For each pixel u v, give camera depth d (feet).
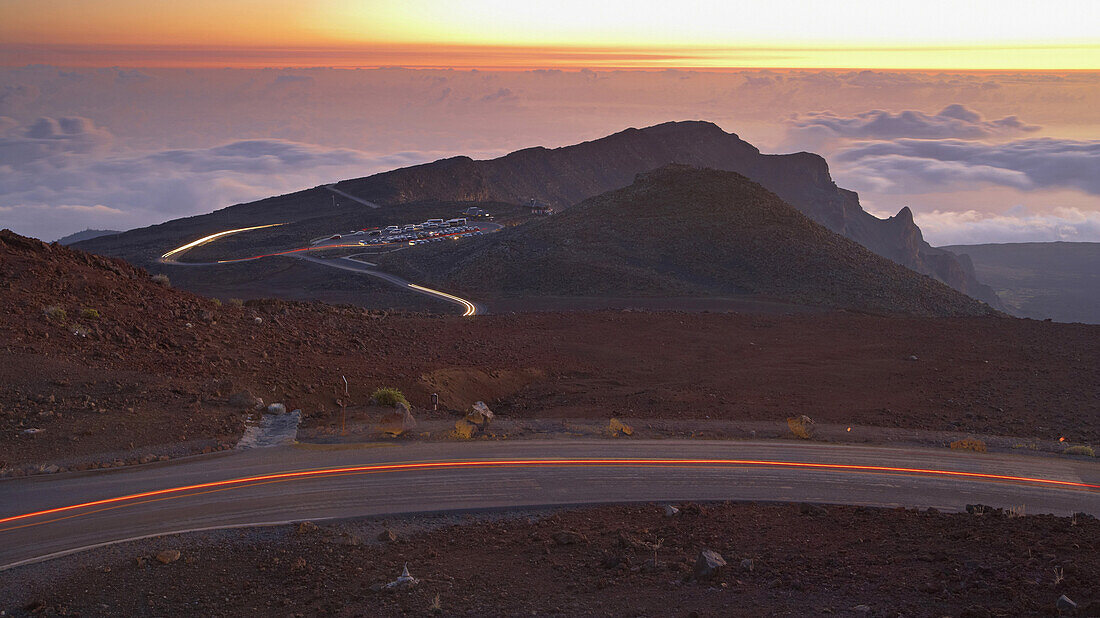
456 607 45.11
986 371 121.29
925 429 91.71
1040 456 82.28
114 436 77.20
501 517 64.13
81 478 69.05
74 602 48.75
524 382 119.14
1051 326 158.20
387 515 63.72
